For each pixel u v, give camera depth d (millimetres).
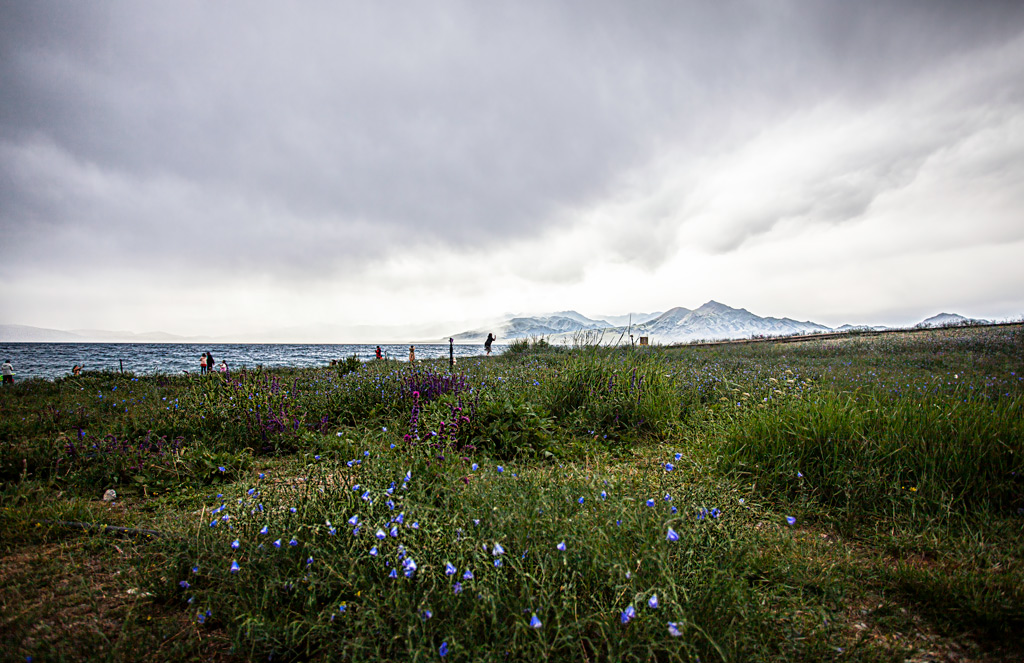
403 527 2412
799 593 2457
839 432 4148
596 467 3945
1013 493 3498
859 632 2230
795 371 11242
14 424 6387
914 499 3471
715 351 20797
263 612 2178
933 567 2738
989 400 4812
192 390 7480
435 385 7512
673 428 6051
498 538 2348
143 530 3256
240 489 3564
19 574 2732
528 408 5801
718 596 2100
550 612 2064
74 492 4129
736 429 4770
